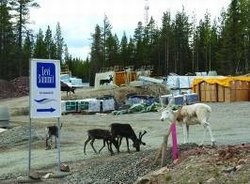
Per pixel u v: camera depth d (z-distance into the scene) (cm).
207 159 1142
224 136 2542
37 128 3603
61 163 2005
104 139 2167
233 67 9525
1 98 7969
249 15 9781
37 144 2873
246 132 2755
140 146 2350
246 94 5653
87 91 7419
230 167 1046
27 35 10156
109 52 13362
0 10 9900
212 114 4250
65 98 6656
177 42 12312
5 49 9950
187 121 1877
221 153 1156
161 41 12506
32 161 2162
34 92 1644
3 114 4022
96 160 1945
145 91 7056
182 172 1117
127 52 13288
